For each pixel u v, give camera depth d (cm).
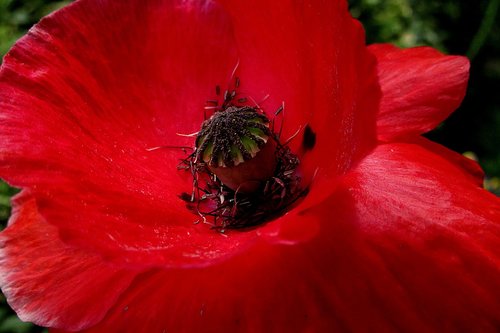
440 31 40
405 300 11
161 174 13
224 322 11
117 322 12
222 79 14
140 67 14
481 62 43
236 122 13
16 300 12
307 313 11
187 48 14
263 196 13
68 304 12
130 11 14
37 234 12
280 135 14
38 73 13
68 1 34
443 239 11
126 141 13
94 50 14
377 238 11
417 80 13
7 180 11
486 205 11
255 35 14
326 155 12
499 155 38
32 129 12
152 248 11
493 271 11
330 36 12
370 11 36
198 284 12
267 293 11
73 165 12
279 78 14
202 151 13
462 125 41
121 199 12
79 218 11
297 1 13
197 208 13
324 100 13
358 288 11
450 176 12
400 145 12
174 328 11
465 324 11
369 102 12
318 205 12
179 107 14
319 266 11
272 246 12
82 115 13
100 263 12
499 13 41
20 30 34
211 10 14
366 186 12
